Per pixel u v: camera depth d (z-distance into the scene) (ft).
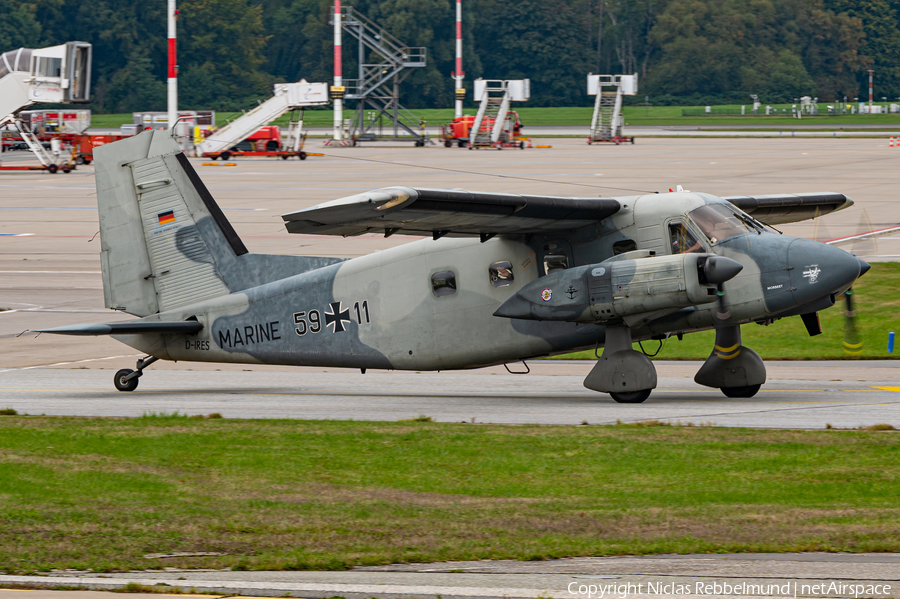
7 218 618.85
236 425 185.06
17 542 111.86
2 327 333.83
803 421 182.50
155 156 235.40
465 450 160.86
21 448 164.45
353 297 224.33
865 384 229.04
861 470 142.31
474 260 215.72
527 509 125.08
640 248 204.95
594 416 193.16
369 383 250.16
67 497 132.67
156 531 116.16
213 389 243.19
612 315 197.57
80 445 166.91
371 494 134.21
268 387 245.65
